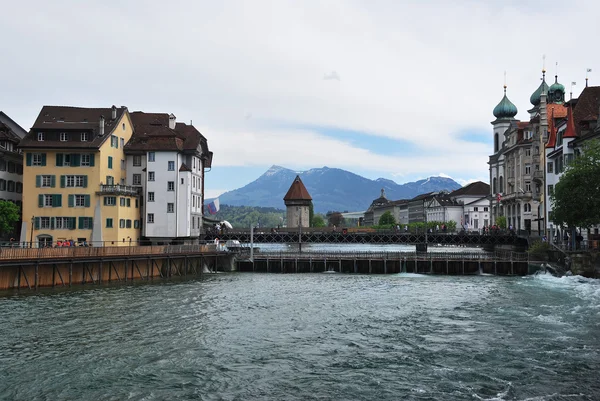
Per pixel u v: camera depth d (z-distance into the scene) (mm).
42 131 75938
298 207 155625
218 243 77500
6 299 43469
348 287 55281
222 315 37281
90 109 83062
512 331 31000
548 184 80875
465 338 29578
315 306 41562
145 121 89875
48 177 75375
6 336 30109
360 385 21953
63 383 22172
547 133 93562
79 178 75500
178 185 82625
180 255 66500
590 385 21469
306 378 22906
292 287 55031
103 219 75438
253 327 33156
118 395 20891
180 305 41562
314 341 29375
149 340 29453
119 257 57688
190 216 84750
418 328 32594
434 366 24328
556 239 74312
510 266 71188
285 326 33469
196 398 20641
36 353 26531
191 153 85125
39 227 75062
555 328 31625
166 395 20922
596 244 59812
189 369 24172
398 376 23016
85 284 54562
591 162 55156
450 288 53969
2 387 21656
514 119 132625
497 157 127750
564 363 24391
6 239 74125
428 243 91250
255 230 95250
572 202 54188
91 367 24328
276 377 23078
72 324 33562
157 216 82188
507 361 24828
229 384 22188
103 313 37625
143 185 83125
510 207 114375
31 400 20297
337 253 77438
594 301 42000
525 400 19891
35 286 49188
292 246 147250
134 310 39000
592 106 75125
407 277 67875
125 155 83438
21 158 79500
